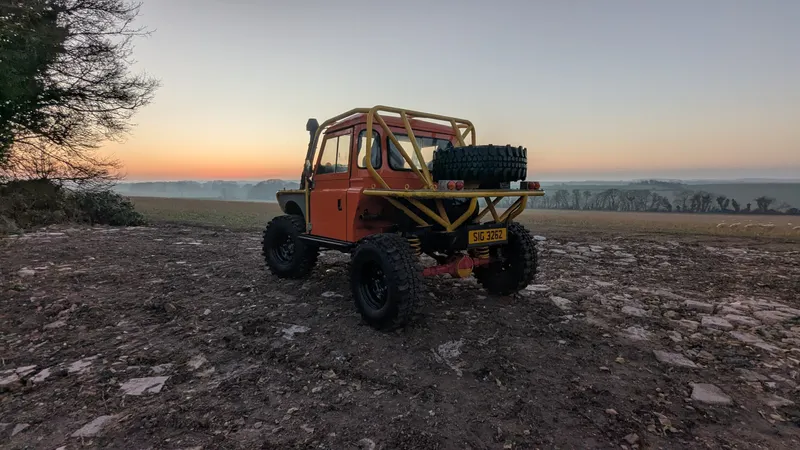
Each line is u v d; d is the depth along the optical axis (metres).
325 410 2.62
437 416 2.54
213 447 2.25
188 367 3.22
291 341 3.69
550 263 7.23
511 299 4.88
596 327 4.03
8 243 8.55
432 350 3.48
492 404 2.68
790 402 2.72
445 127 5.12
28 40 10.87
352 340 3.69
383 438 2.33
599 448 2.26
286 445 2.27
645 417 2.54
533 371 3.13
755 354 3.45
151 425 2.45
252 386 2.92
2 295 4.97
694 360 3.36
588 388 2.88
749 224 13.21
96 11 12.84
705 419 2.54
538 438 2.34
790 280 6.01
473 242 4.13
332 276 6.01
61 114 13.02
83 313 4.43
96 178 13.76
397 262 3.68
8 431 2.41
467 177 3.84
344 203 4.50
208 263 7.14
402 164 4.59
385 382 2.96
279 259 6.04
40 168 12.87
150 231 11.86
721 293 5.34
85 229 11.62
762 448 2.27
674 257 7.79
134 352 3.49
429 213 3.93
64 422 2.49
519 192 4.11
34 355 3.43
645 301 4.90
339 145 4.92
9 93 10.90
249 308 4.62
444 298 4.93
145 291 5.33
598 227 13.70
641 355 3.43
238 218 17.19
